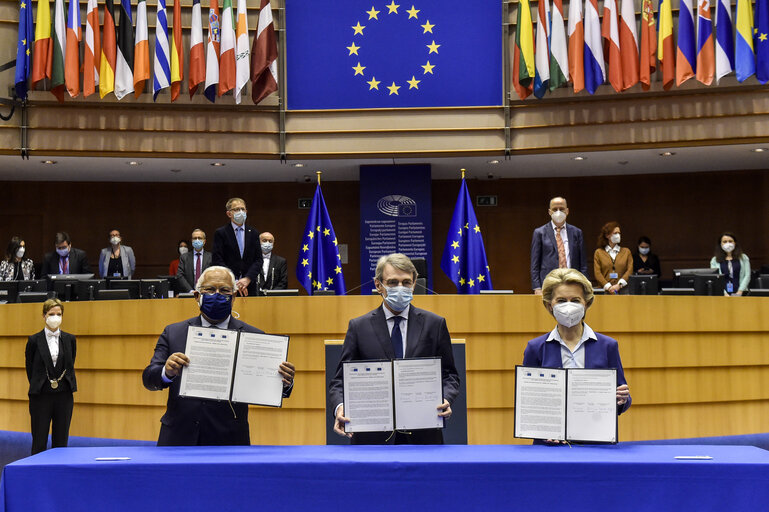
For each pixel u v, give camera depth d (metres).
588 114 11.98
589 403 3.45
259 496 3.02
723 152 12.41
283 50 12.43
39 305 8.45
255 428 6.98
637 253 13.35
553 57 11.65
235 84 11.94
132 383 7.59
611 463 3.00
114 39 11.80
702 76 11.14
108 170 13.54
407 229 13.07
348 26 12.44
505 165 13.36
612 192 14.59
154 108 12.14
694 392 7.32
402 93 12.37
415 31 12.38
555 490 3.00
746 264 9.62
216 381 3.66
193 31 11.87
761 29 11.09
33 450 7.42
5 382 8.62
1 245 14.55
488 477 3.01
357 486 3.02
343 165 13.21
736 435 7.71
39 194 14.66
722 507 2.96
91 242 14.68
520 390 3.51
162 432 4.15
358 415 3.53
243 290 7.01
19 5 11.77
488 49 12.30
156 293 8.61
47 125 11.92
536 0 12.10
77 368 7.82
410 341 4.20
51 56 11.63
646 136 11.84
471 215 8.84
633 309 7.18
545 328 6.84
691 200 14.36
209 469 3.03
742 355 7.51
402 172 13.12
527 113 12.20
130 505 3.01
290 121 12.40
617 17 11.64
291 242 14.88
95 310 7.77
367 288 13.04
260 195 14.95
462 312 6.86
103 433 7.71
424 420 3.54
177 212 14.86
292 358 6.92
